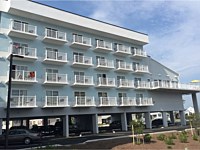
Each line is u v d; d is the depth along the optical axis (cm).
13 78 2417
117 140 1897
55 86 2809
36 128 3059
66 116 2817
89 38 3216
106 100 3200
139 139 1866
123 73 3625
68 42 3044
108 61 3412
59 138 2512
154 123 4281
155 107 3953
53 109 2727
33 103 2488
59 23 2970
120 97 3475
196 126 2392
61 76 2819
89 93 3123
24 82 2502
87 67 3150
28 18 2734
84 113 2995
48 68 2792
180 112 4522
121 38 3684
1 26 2519
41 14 2752
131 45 3891
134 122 1834
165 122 4050
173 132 2419
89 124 3341
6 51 2500
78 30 3198
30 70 2633
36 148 1591
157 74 4231
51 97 2658
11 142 1981
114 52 3556
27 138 2056
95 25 3303
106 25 3453
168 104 4222
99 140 1877
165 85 3988
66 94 2884
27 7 2647
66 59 2898
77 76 2994
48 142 2098
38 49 2745
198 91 4488
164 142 1898
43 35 2822
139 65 3894
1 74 2425
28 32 2617
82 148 1556
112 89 3416
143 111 3728
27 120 3256
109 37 3572
